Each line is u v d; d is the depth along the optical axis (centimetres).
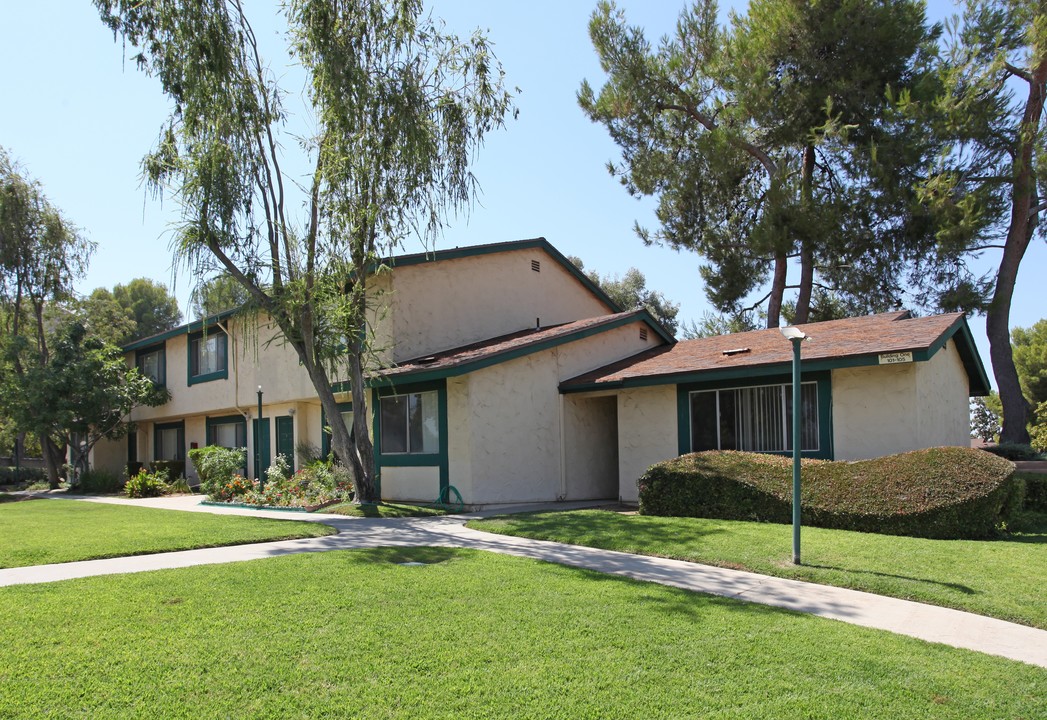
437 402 1659
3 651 543
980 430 4697
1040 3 2006
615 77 2691
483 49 1511
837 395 1372
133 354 3012
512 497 1620
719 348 1694
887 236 2353
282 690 473
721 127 2544
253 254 1452
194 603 682
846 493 1102
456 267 1952
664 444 1605
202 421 2708
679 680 494
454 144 1520
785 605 710
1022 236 2117
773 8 2422
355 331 1559
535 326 2169
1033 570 812
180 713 438
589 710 445
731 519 1210
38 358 2719
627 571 861
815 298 2819
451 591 732
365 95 1399
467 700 457
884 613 687
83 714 436
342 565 872
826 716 441
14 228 2831
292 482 1852
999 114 2053
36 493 2670
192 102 1375
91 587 756
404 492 1738
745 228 2741
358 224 1496
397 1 1450
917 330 1375
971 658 552
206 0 1343
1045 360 4172
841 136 2255
